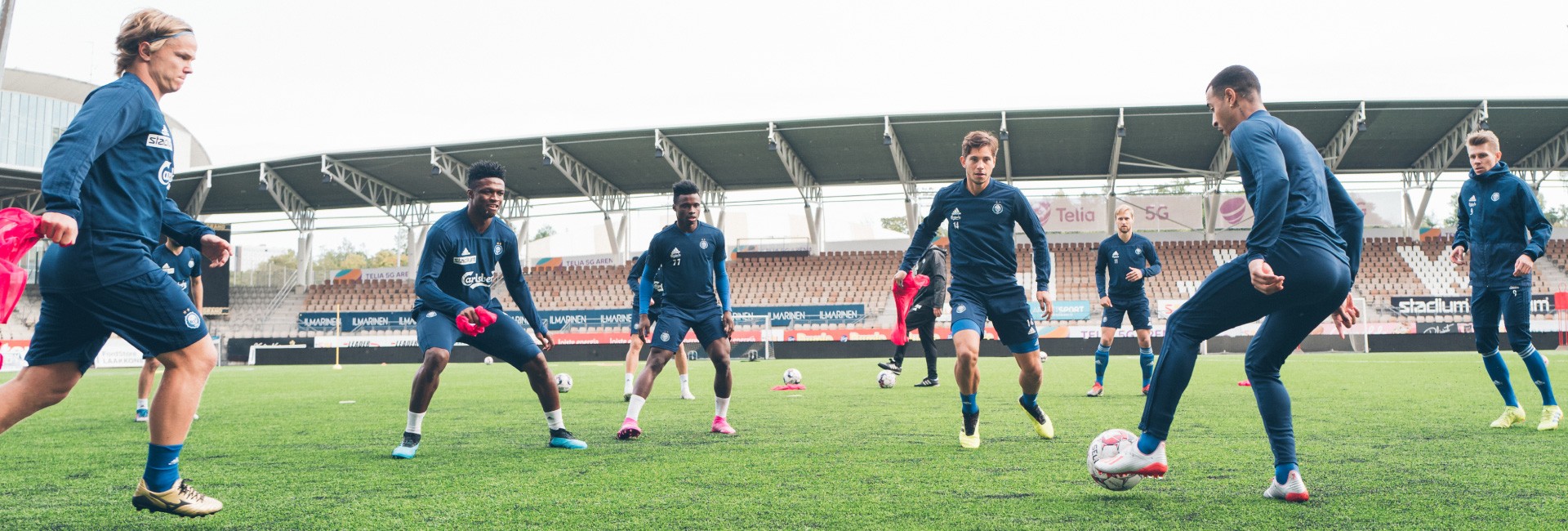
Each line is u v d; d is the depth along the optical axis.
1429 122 21.84
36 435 5.45
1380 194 26.89
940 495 3.11
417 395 4.29
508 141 23.48
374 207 30.36
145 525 2.77
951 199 4.71
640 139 23.64
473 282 4.51
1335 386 8.37
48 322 2.53
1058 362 16.89
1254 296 2.87
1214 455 3.97
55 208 2.20
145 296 2.48
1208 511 2.79
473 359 24.98
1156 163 25.78
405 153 24.36
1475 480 3.28
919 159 26.23
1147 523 2.63
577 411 6.93
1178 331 3.01
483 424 5.92
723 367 5.27
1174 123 22.34
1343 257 2.93
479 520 2.78
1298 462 3.74
